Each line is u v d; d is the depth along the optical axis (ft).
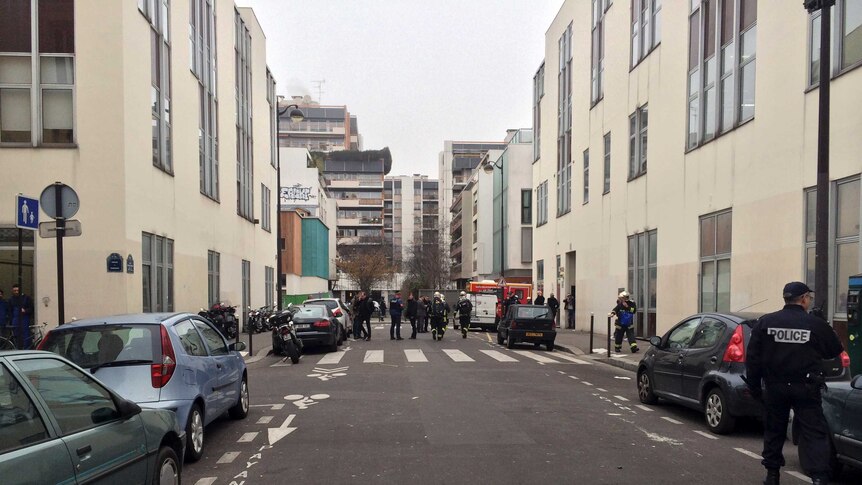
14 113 49.32
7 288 48.19
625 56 76.74
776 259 43.96
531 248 170.40
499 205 185.68
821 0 28.60
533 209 131.95
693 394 27.30
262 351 59.26
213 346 25.85
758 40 46.73
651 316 68.23
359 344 71.05
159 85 59.47
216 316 67.82
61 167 48.85
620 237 77.87
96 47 49.37
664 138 64.54
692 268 57.62
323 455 21.84
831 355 17.92
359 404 31.53
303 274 168.96
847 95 37.17
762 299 45.65
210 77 80.23
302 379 41.09
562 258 107.76
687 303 58.65
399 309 78.54
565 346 65.26
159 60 59.52
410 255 292.20
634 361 49.06
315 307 61.67
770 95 45.03
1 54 49.16
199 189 73.26
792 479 19.42
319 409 30.32
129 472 13.96
